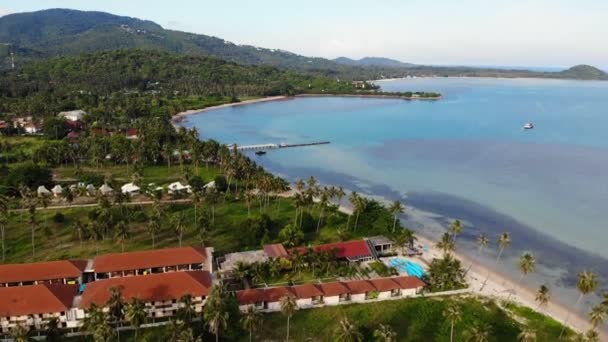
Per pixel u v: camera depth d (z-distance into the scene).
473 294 115.75
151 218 143.25
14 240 142.12
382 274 123.94
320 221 159.62
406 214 178.00
